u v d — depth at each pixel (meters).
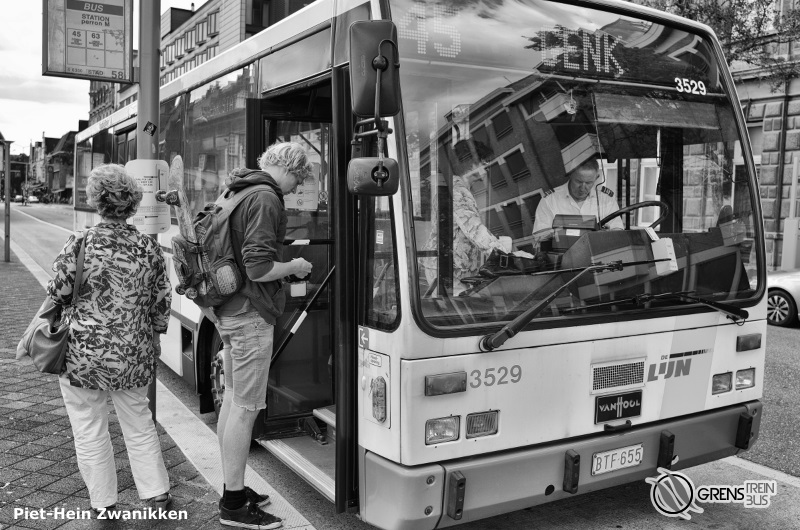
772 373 7.96
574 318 3.71
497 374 3.52
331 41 4.08
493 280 3.57
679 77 4.27
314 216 5.18
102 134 10.95
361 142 3.65
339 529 4.20
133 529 4.05
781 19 14.63
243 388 4.05
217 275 3.93
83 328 3.92
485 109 3.67
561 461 3.70
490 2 3.75
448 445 3.41
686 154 4.23
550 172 3.82
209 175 6.05
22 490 4.49
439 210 3.50
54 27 5.10
